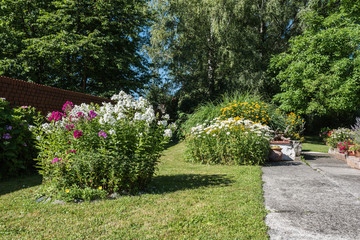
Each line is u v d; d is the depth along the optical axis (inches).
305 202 137.8
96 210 123.6
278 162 299.0
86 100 371.2
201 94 875.4
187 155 303.7
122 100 188.9
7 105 229.5
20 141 211.2
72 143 153.9
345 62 569.3
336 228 103.7
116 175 148.7
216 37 762.8
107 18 638.5
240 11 756.0
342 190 163.5
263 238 93.4
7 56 616.1
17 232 99.9
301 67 637.3
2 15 608.7
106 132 156.1
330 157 361.4
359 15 636.1
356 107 639.1
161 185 176.1
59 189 149.2
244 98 429.7
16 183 186.9
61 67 635.5
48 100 299.1
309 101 682.8
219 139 279.6
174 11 837.8
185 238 93.9
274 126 391.9
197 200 138.9
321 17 659.4
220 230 100.6
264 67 792.9
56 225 106.3
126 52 685.9
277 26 823.1
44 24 612.4
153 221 110.3
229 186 171.2
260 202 134.4
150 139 164.4
